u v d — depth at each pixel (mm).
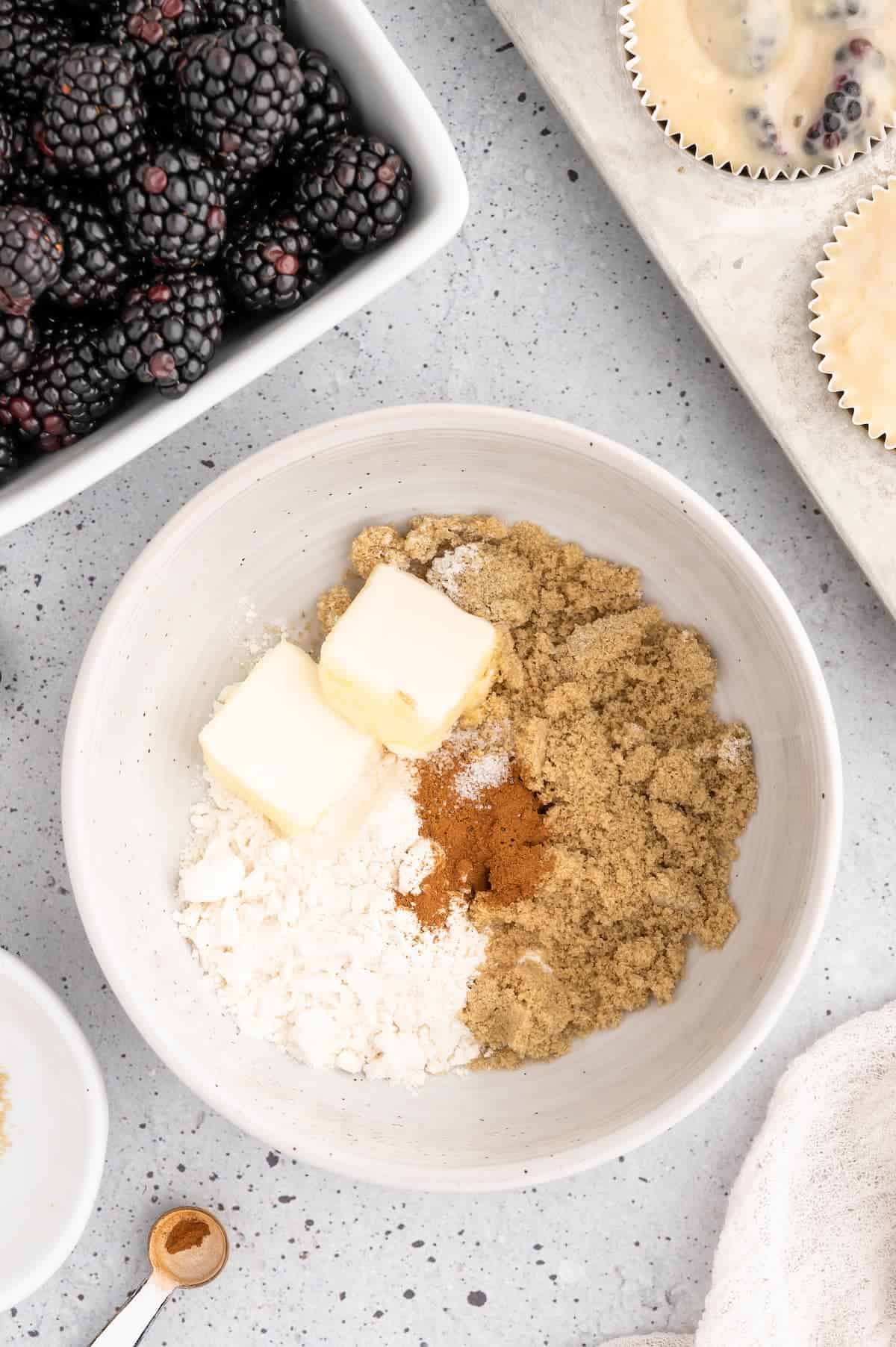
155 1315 670
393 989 646
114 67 572
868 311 652
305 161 597
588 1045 648
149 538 674
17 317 582
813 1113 671
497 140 670
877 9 645
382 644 637
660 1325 676
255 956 647
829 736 624
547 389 673
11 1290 633
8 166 583
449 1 667
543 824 650
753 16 644
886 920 675
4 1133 658
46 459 608
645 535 646
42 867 674
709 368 673
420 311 671
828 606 676
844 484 655
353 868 649
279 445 626
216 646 659
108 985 675
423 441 637
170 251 583
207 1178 676
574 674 651
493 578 650
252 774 641
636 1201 678
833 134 649
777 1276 666
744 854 648
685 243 655
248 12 591
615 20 651
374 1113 645
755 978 633
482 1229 679
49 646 674
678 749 648
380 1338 677
